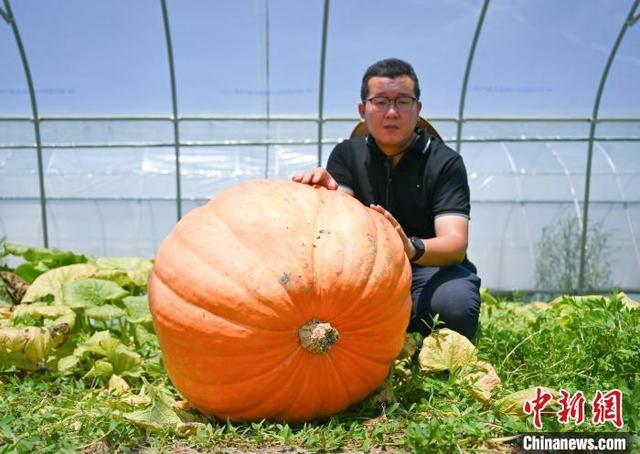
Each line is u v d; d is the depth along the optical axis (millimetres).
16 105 10383
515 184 9875
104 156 10023
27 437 2324
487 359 3180
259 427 2334
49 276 3965
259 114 10773
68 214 9789
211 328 2246
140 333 3545
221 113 10750
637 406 2449
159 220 9891
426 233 3463
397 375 2871
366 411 2611
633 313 3232
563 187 9859
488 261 9820
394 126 3250
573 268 9500
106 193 9859
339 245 2318
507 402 2523
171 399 2854
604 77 8523
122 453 2246
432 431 2150
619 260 9750
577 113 10070
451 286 3104
